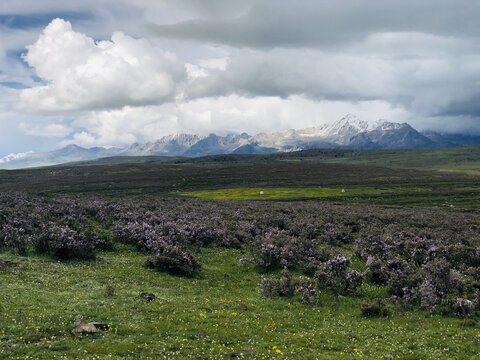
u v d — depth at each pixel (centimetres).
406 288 2234
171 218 4406
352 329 1738
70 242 2567
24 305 1538
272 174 18838
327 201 9975
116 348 1227
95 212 4559
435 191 12138
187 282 2400
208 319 1656
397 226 4591
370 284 2541
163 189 13138
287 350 1391
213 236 3706
